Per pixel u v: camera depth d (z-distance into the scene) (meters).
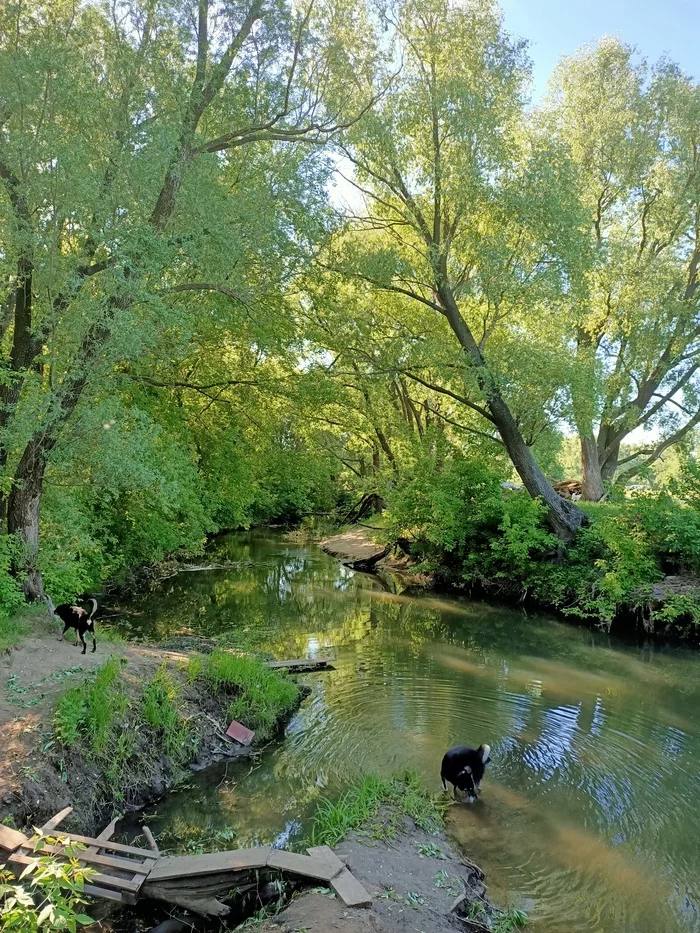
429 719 9.96
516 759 8.70
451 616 17.89
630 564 16.70
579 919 5.63
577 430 22.33
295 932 4.80
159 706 8.72
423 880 5.84
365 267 18.34
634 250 26.27
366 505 38.81
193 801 7.65
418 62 18.52
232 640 13.94
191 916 5.54
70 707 7.65
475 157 17.19
